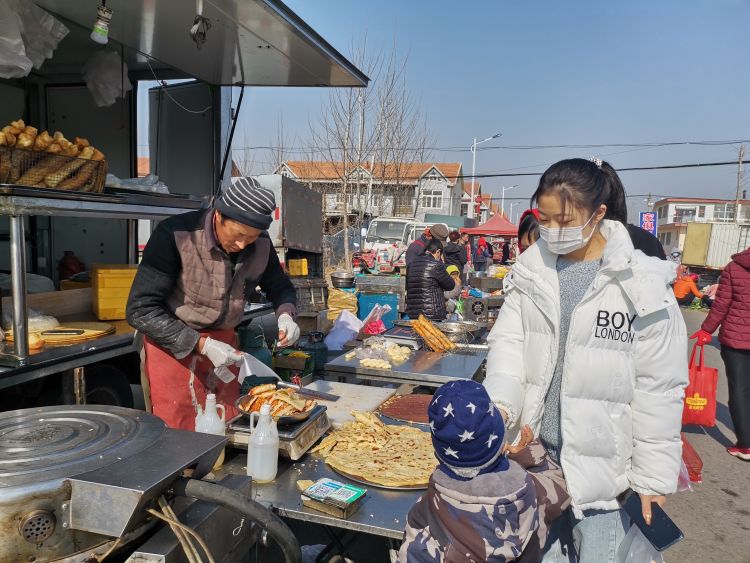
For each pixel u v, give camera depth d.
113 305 3.59
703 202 55.28
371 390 3.28
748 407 4.61
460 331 5.05
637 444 1.74
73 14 4.02
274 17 3.71
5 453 1.33
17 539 1.19
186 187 5.60
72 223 5.34
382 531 1.78
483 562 1.50
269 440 2.05
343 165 17.33
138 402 3.93
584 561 1.87
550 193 1.71
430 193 39.91
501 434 1.58
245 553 1.70
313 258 6.35
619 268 1.65
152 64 5.07
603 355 1.72
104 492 1.24
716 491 4.09
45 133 2.91
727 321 4.54
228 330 2.62
